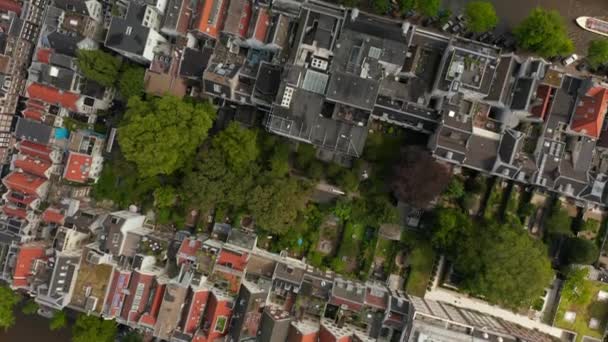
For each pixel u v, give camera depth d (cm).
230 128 7744
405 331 7481
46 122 8250
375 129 8450
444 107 7500
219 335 7812
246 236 8288
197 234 8588
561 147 7494
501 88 7388
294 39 7725
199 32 7756
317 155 8494
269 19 7794
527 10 8556
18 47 8194
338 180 8188
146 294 7900
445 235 7956
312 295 7881
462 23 8444
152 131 7375
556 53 8094
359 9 8488
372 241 8425
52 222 8244
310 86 7494
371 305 7688
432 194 7638
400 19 8500
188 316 7656
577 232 8344
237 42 8056
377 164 8431
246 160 7825
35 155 8281
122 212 8462
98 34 8244
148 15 7625
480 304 8512
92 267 7969
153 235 8262
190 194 7925
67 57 7925
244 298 7738
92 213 8219
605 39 8356
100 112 8619
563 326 8344
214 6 7744
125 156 7506
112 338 8319
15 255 7906
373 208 8306
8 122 8388
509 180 8288
